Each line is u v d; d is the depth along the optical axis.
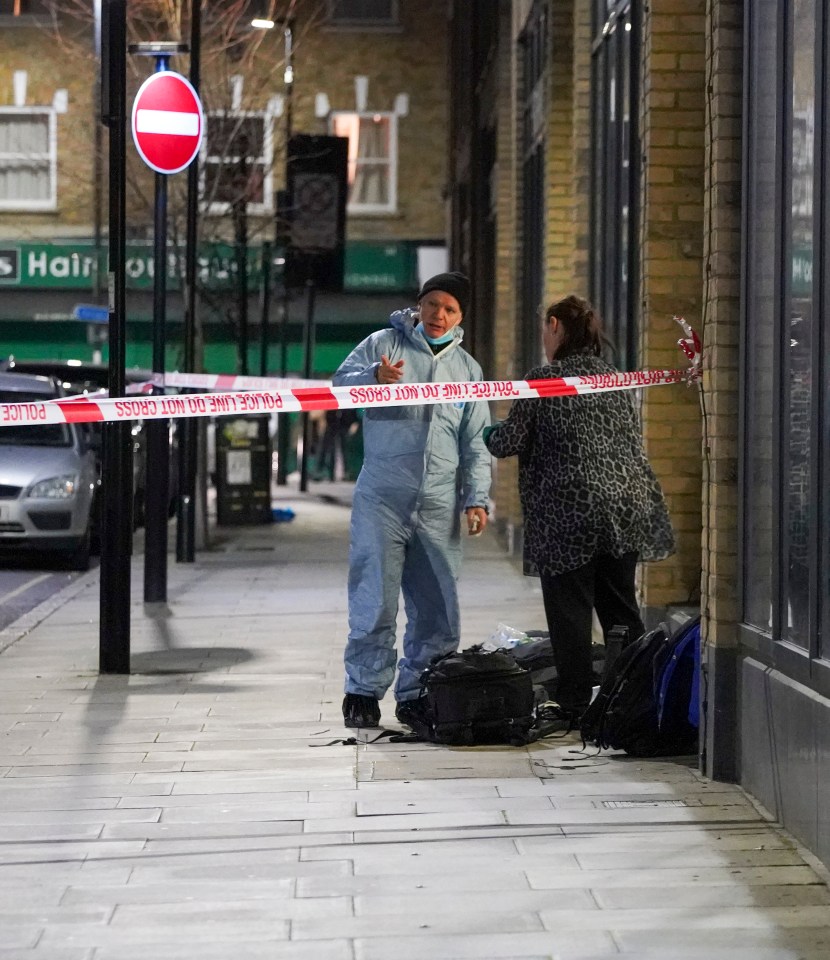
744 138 17.81
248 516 61.53
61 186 100.31
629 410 20.94
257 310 100.06
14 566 46.38
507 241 55.66
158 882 14.36
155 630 31.16
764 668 16.95
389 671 21.11
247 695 23.72
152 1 65.88
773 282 16.91
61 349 99.50
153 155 32.28
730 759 18.05
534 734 20.14
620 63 31.12
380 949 12.61
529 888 14.12
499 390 20.12
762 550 17.50
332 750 19.78
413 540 20.89
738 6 17.98
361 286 101.50
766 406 17.39
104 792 17.69
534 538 20.70
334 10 101.00
